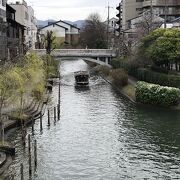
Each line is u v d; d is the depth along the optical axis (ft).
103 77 296.71
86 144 115.85
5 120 127.95
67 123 141.49
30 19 407.85
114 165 98.73
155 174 93.04
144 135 125.39
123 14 424.46
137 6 417.69
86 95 210.79
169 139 120.67
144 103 176.65
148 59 221.46
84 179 89.76
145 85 176.76
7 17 259.19
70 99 196.03
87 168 96.58
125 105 177.47
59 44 457.68
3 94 117.39
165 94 166.40
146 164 99.40
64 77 303.27
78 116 153.79
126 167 97.40
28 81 159.43
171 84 178.91
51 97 200.03
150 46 202.59
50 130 131.03
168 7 382.42
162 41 192.13
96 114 157.69
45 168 95.86
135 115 154.92
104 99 196.13
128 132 128.98
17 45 267.80
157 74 193.36
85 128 134.41
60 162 100.32
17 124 129.59
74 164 99.19
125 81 225.76
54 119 142.41
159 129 132.46
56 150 109.70
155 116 152.56
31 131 128.16
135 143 116.78
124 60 273.13
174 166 98.07
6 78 119.75
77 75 253.03
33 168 94.79
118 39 343.05
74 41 587.68
